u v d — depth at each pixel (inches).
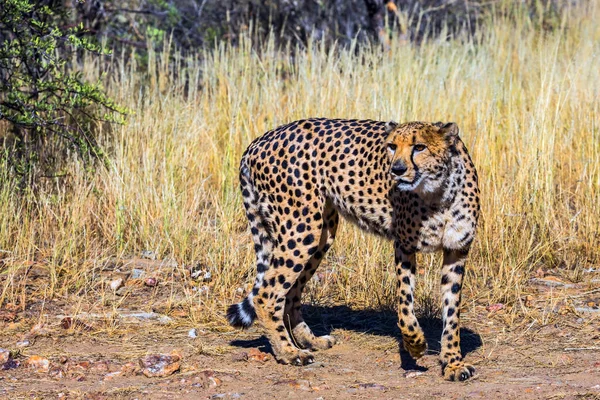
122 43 702.5
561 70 676.1
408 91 574.6
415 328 310.5
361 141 326.3
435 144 293.1
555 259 447.8
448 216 303.6
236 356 331.3
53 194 490.6
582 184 498.9
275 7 851.4
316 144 329.7
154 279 419.8
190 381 302.8
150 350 339.0
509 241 445.4
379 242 440.8
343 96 579.8
